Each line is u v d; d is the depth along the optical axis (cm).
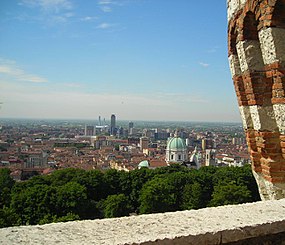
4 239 248
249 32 495
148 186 5459
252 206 337
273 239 305
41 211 4391
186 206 5466
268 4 433
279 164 482
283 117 446
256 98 490
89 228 273
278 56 437
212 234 273
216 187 5575
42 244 242
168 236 261
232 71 568
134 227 278
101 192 6100
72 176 6212
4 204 4869
